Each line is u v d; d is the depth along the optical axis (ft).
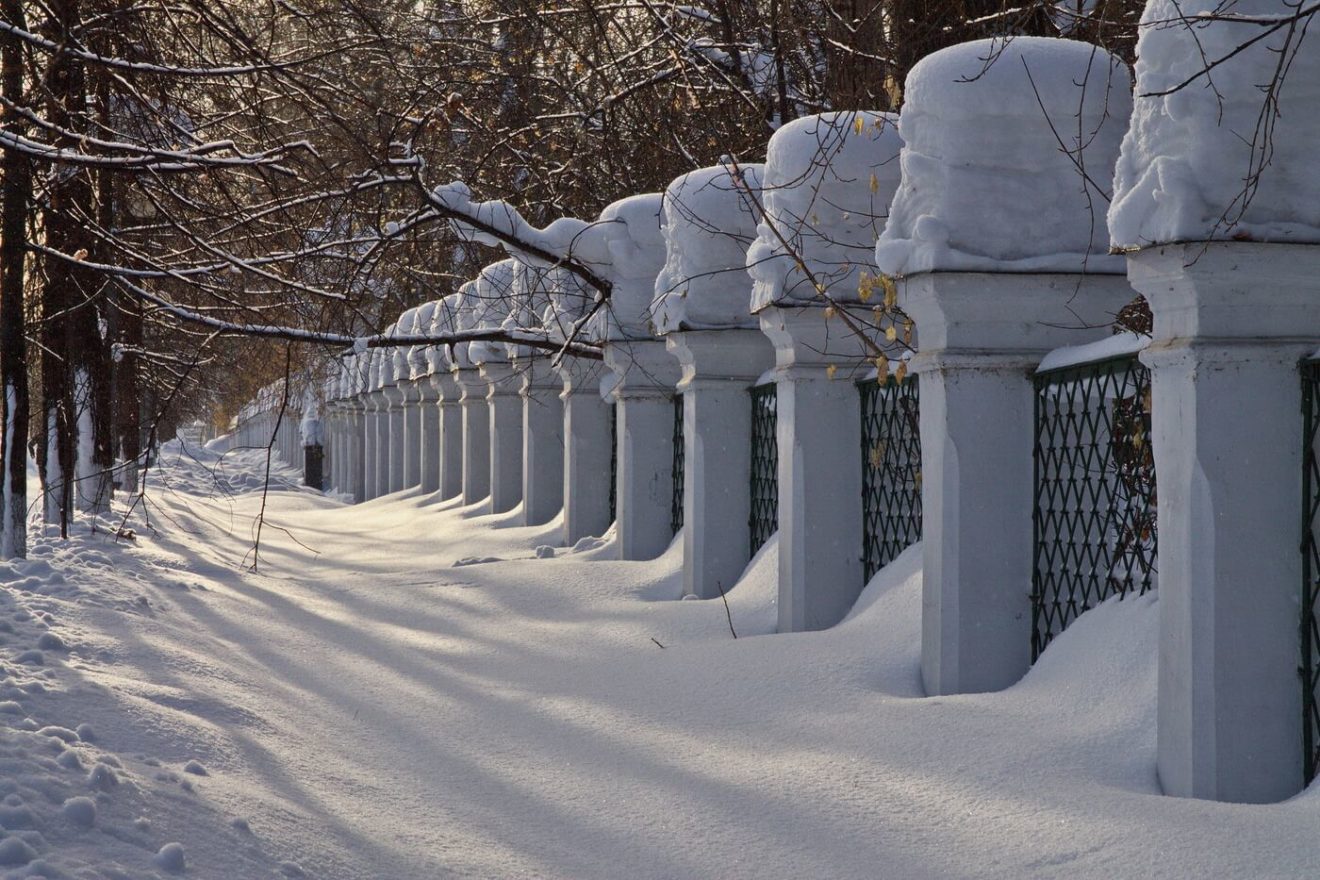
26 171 33.01
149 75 30.89
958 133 20.11
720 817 15.28
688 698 21.40
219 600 34.88
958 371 20.44
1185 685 14.65
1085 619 18.71
